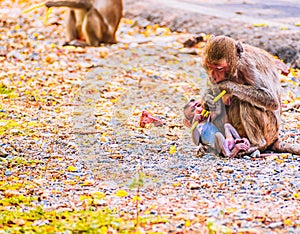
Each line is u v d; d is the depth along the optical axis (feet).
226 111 41.91
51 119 48.98
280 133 45.96
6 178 38.14
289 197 34.17
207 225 29.89
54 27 80.07
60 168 39.60
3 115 49.78
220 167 38.96
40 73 61.62
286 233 29.55
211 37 41.22
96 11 72.90
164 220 30.89
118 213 32.27
